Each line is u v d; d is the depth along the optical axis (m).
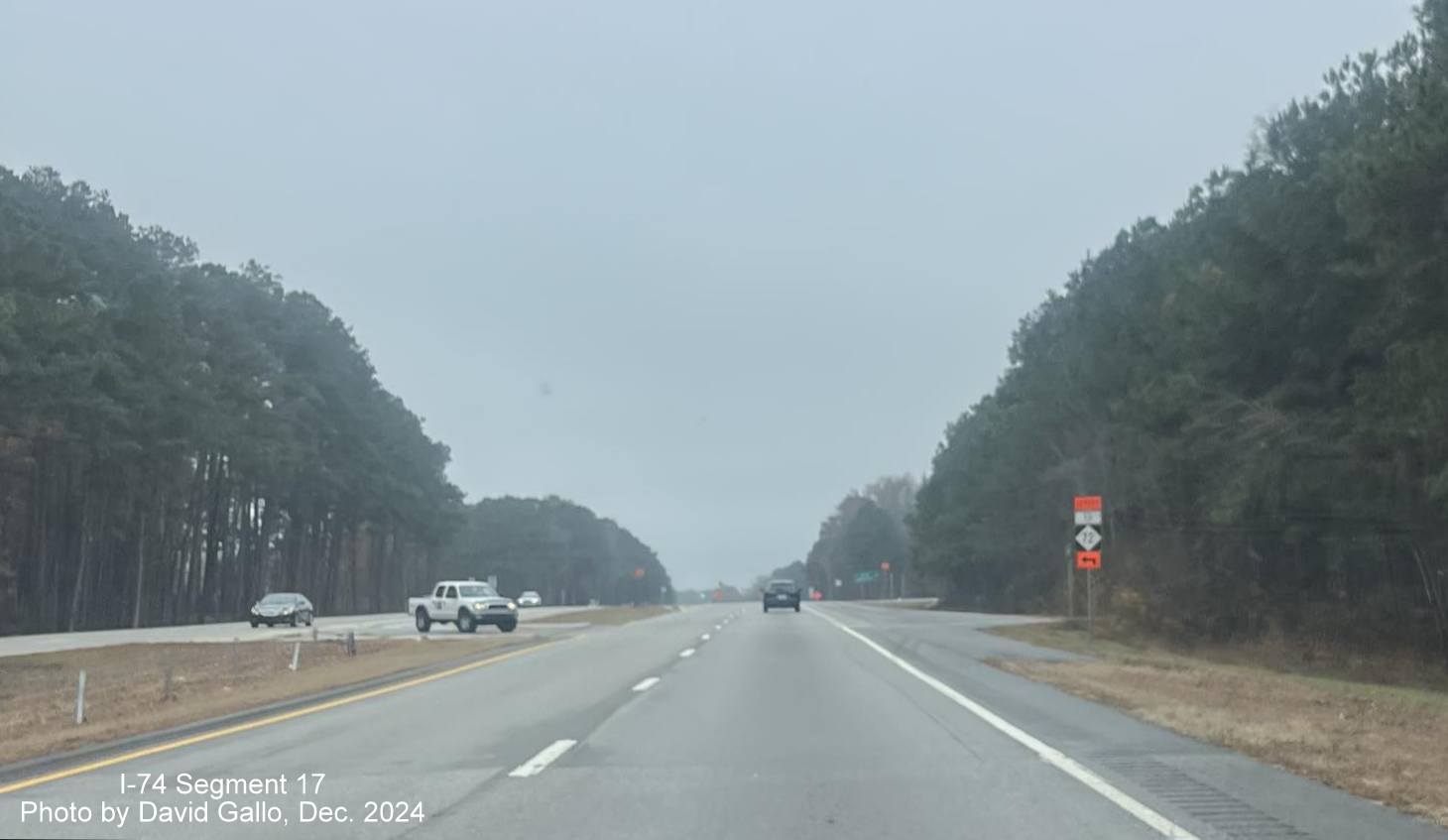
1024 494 69.25
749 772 12.40
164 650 41.62
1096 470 56.84
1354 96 36.09
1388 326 29.55
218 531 88.12
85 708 22.56
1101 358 50.84
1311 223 33.03
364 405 91.50
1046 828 9.59
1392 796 10.72
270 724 16.64
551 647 35.97
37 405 53.47
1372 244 28.69
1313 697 19.92
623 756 13.52
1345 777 11.72
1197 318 37.00
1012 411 71.25
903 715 17.31
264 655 37.25
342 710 18.36
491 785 11.62
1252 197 35.00
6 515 64.62
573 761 13.16
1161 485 43.31
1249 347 35.66
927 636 40.62
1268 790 11.13
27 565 66.88
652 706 18.72
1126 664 27.42
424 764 12.98
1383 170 26.98
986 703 18.88
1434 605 36.28
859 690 21.12
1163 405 39.09
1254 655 38.66
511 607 49.72
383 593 121.75
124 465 64.56
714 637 40.75
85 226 62.09
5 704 25.69
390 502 94.94
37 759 13.50
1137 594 47.31
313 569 103.56
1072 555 52.28
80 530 70.81
